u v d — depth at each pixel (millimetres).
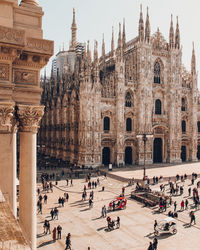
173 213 36781
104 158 79500
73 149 82250
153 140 87750
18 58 12773
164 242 27578
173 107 87625
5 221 6258
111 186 53906
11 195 12695
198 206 39188
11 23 12062
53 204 41062
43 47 13070
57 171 70250
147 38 83062
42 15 13328
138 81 82188
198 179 61000
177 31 89125
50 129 105062
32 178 13336
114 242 27531
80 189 51000
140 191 46938
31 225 13180
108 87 79125
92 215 35969
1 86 11914
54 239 27625
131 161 83625
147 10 83312
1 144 12234
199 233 30109
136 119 82875
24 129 13320
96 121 75375
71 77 93062
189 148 93938
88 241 27703
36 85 13492
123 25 91188
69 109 86875
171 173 67125
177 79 88875
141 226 32094
